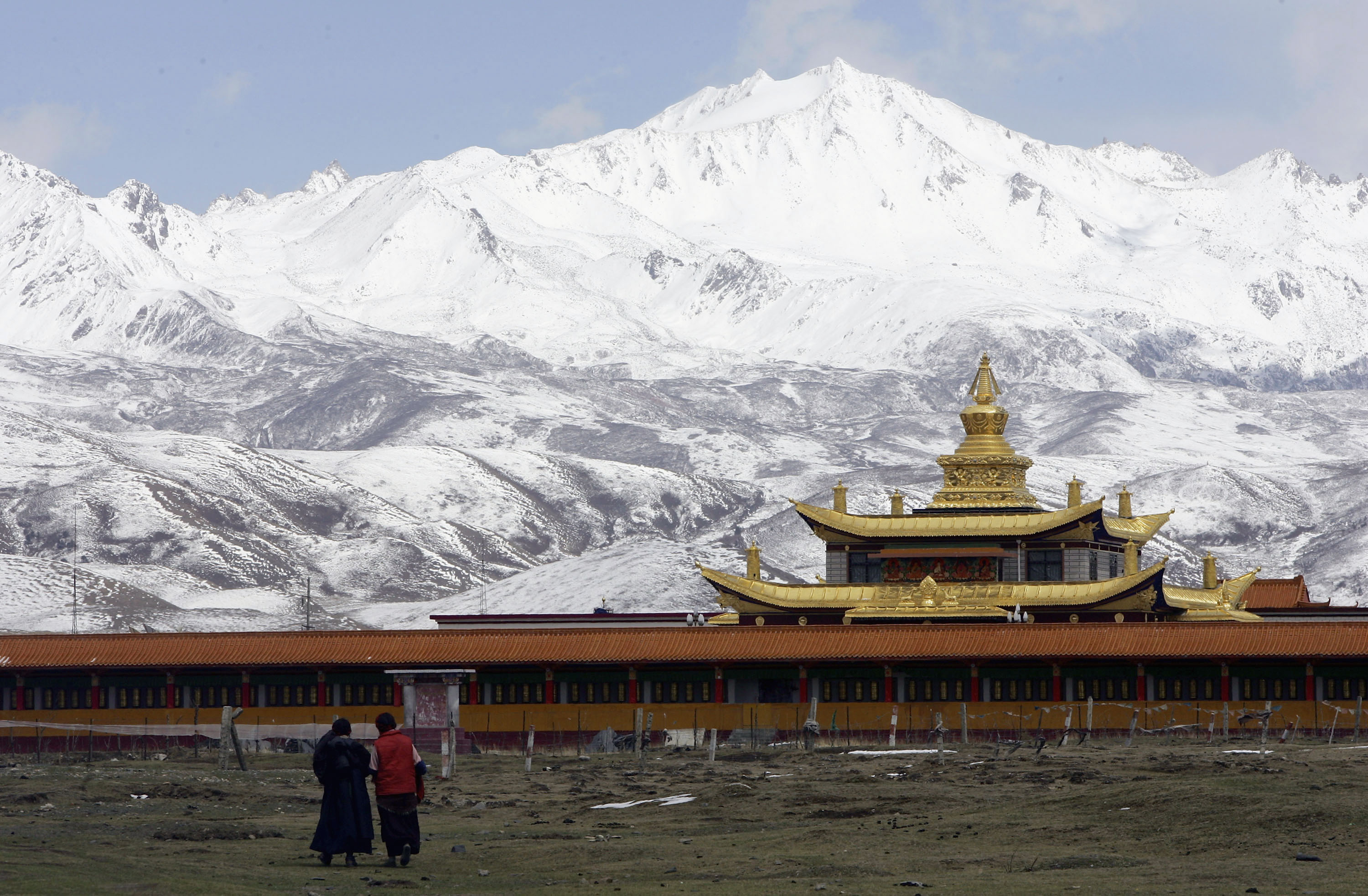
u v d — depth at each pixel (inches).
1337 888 1615.4
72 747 3941.9
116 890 1617.9
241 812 2429.9
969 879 1745.8
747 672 3905.0
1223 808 2038.6
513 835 2154.3
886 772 2790.4
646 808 2409.0
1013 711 3786.9
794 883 1737.2
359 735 3892.7
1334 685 3683.6
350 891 1686.8
